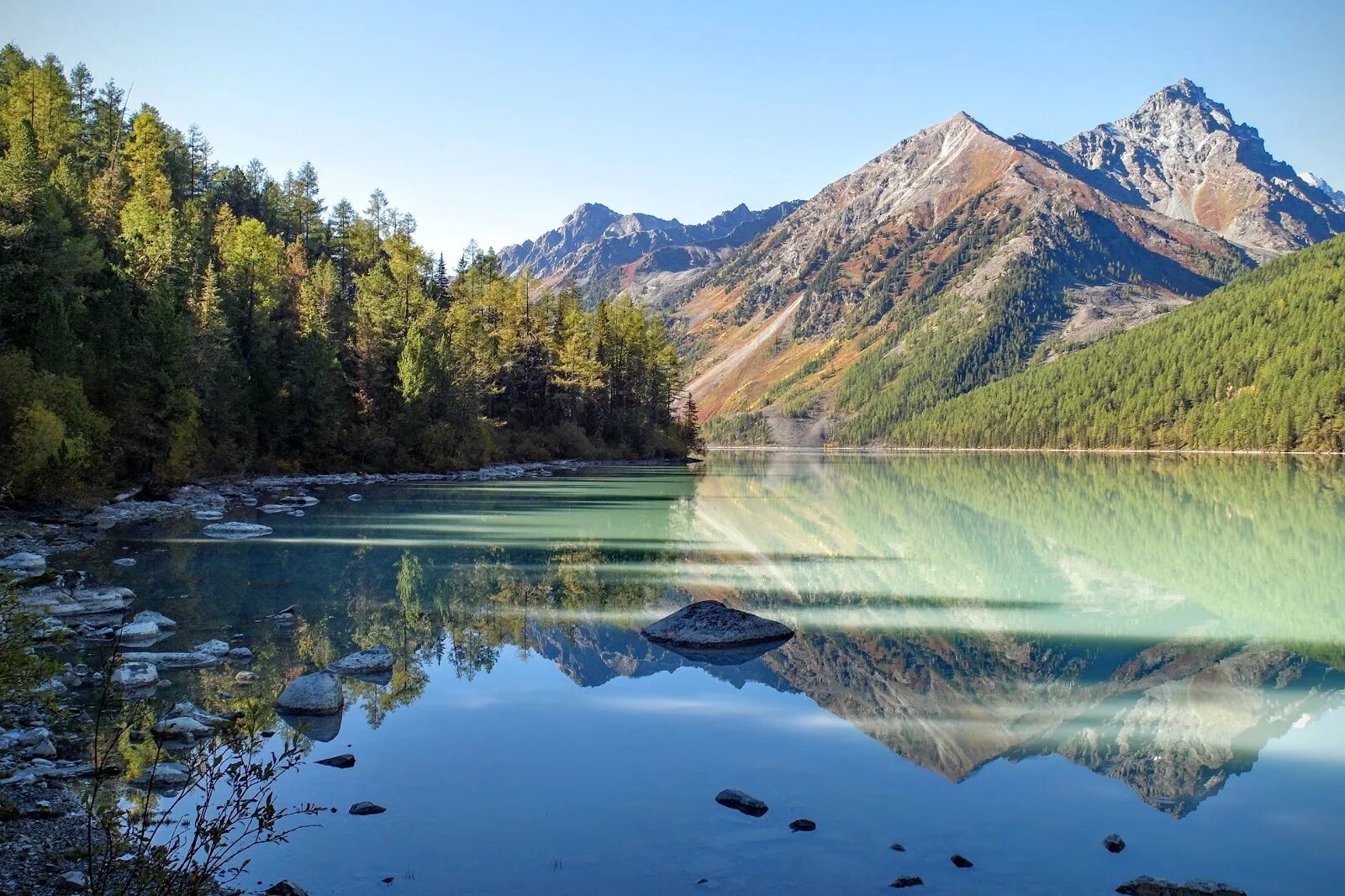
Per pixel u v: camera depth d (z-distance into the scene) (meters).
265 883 9.35
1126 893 9.30
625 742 14.23
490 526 46.78
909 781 12.63
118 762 12.70
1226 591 30.22
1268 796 12.23
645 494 71.44
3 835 9.76
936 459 176.00
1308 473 104.88
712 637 21.59
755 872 9.72
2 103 96.50
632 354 143.25
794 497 71.75
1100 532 47.75
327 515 50.31
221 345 68.62
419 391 88.31
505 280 132.12
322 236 141.88
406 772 12.77
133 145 108.12
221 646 19.62
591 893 9.20
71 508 44.16
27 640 10.15
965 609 26.84
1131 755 13.96
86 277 58.94
